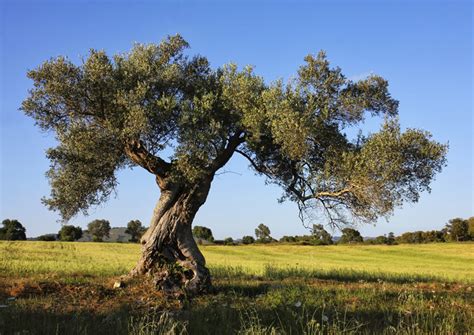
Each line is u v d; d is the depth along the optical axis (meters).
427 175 13.93
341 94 14.53
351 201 14.58
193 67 15.68
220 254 65.81
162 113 13.52
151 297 12.46
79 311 10.54
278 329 8.81
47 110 14.35
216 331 8.90
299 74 13.99
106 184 16.48
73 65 13.97
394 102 15.37
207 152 13.63
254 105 13.78
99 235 124.62
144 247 15.00
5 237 98.75
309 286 15.01
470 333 8.59
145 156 14.22
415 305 11.56
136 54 14.82
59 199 16.33
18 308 10.52
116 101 13.59
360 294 13.09
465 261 61.25
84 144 14.02
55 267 23.98
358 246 89.50
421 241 112.19
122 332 8.49
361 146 14.59
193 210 14.93
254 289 14.69
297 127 12.88
